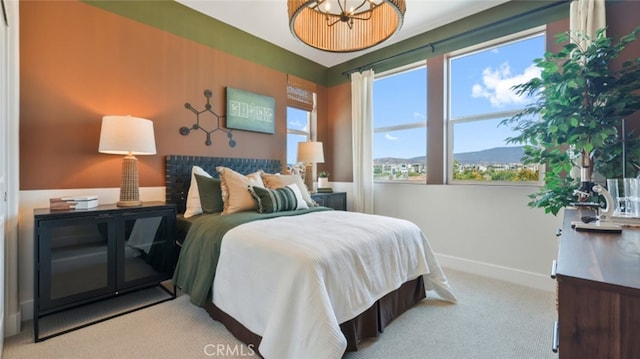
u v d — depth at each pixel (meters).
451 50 3.28
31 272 2.11
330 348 1.30
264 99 3.71
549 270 2.65
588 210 1.77
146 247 2.31
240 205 2.62
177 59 2.95
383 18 2.17
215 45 3.25
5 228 1.86
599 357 0.69
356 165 4.03
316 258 1.50
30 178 2.13
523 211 2.79
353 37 2.32
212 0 2.91
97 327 1.94
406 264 2.14
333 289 1.52
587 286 0.70
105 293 2.08
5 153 1.85
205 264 2.01
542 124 2.08
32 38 2.15
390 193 3.79
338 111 4.48
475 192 3.09
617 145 1.89
